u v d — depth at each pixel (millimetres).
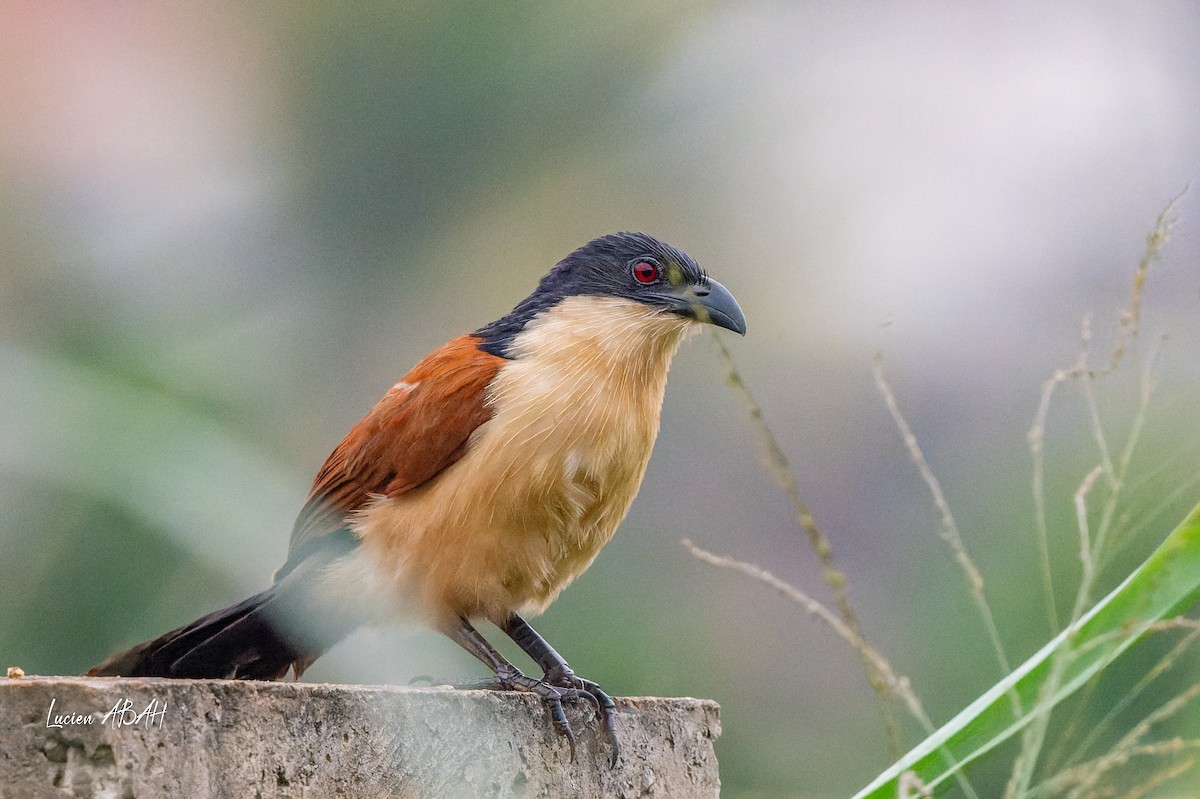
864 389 15078
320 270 11469
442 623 6715
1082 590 4520
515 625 6762
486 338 7285
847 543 13977
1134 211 14891
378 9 11469
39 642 7918
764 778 11375
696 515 14344
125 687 4371
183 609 8055
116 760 4285
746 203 14281
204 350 9750
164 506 7840
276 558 7941
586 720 6051
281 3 11250
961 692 10172
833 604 12945
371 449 6699
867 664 4551
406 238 11906
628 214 13312
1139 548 8672
